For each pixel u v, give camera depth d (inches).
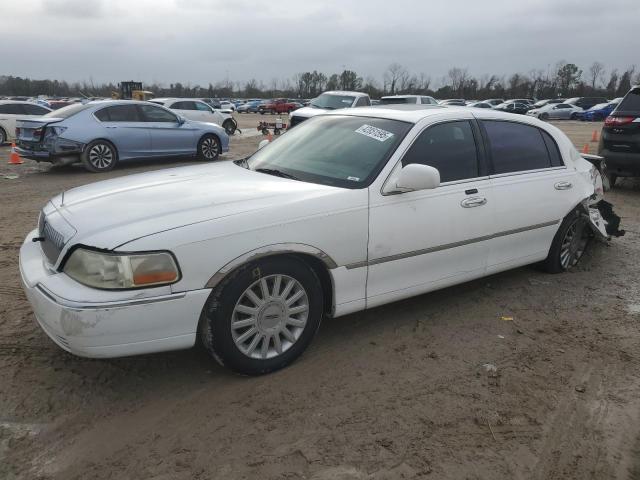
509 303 179.5
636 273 211.8
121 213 121.5
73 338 108.3
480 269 170.4
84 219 121.4
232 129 836.0
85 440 107.7
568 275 206.7
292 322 132.5
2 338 145.1
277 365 131.8
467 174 163.3
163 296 110.9
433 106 182.9
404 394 125.9
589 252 236.1
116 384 126.8
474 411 120.3
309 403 121.2
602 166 237.6
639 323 167.2
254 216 121.3
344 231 134.0
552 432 114.3
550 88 3358.8
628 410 122.7
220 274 116.3
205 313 119.6
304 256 130.5
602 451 109.1
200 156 522.6
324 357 141.3
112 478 97.9
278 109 1998.0
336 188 139.2
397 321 163.6
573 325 165.0
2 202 319.3
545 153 192.2
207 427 112.3
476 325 162.7
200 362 137.3
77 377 128.8
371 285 143.7
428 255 153.3
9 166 476.1
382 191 141.9
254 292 125.0
